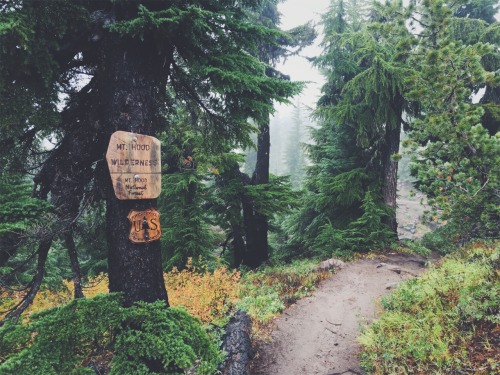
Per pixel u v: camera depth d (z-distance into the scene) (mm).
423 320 5910
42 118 3480
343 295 9234
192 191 13031
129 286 3672
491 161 6691
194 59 4293
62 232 3605
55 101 3695
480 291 5633
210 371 4793
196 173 12148
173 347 3141
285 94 5000
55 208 3615
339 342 6770
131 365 3166
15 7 2908
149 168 3781
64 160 3885
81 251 13016
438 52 6941
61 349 2852
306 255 17391
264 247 15281
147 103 3857
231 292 8797
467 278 6371
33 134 4020
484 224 7266
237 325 6977
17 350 2926
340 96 16469
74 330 2924
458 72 7094
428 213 7676
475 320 5320
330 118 14508
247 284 10820
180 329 3477
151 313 3488
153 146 3807
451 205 7242
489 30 12641
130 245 3697
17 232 3129
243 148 6504
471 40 13219
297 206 14359
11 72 3213
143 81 3807
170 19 3320
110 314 3246
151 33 3750
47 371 2629
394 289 8828
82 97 4191
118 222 3713
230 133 6211
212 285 8750
